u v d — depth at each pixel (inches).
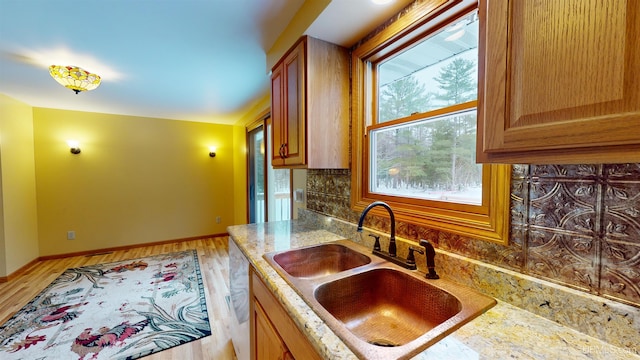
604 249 25.9
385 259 46.6
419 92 50.6
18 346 71.5
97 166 154.9
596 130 16.3
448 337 25.8
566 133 17.6
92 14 59.1
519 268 32.5
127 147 162.7
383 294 43.1
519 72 20.0
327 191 74.7
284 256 51.8
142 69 90.9
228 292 104.8
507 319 29.2
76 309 90.8
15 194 122.7
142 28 65.5
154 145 170.7
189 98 127.0
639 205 23.7
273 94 75.8
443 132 45.0
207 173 188.4
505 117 21.0
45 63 84.5
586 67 16.6
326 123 60.1
